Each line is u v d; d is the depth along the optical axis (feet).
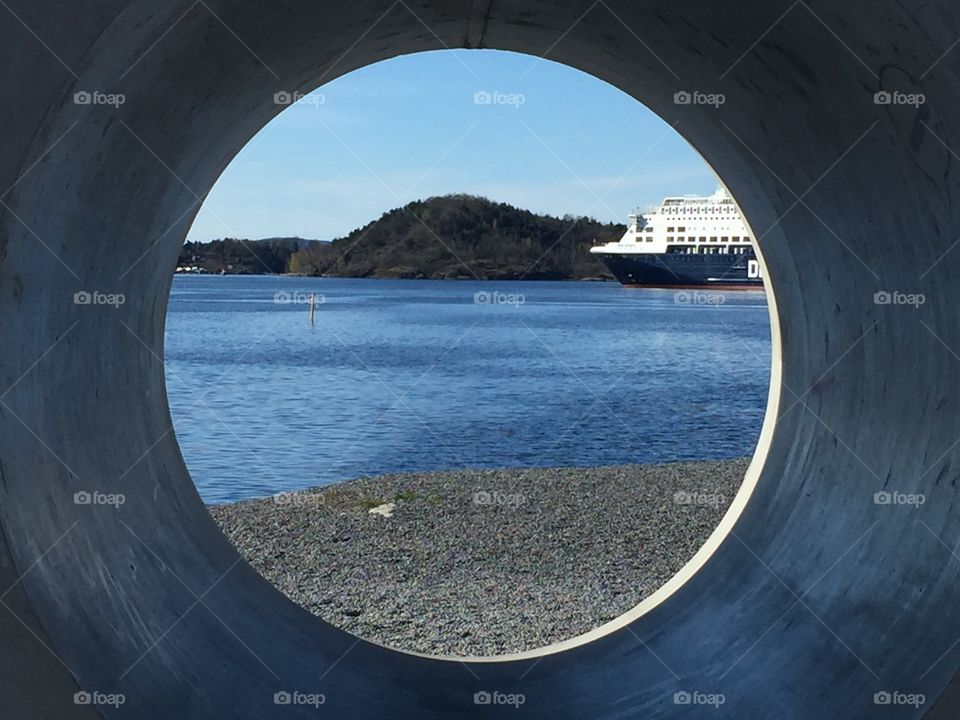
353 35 12.76
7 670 7.52
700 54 11.91
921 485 9.62
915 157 8.70
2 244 7.36
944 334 9.25
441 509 41.39
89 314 9.98
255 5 9.45
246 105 12.48
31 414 8.17
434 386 107.96
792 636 10.86
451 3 12.64
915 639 8.62
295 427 80.43
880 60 8.24
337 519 39.40
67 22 7.33
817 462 12.75
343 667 11.99
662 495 45.85
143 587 10.07
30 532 7.80
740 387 113.50
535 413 92.27
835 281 12.23
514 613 25.57
